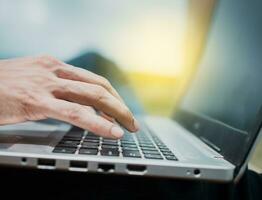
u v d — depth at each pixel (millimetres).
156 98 937
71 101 433
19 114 410
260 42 462
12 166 320
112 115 438
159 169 322
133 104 928
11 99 413
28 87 428
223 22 663
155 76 938
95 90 439
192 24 878
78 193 370
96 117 395
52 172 374
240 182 402
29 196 369
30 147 361
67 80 454
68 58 895
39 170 348
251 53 484
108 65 919
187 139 542
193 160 352
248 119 420
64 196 368
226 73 574
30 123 544
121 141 444
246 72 484
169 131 627
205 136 542
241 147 381
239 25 566
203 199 398
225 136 450
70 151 356
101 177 380
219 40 660
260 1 503
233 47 568
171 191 393
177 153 394
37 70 474
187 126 677
